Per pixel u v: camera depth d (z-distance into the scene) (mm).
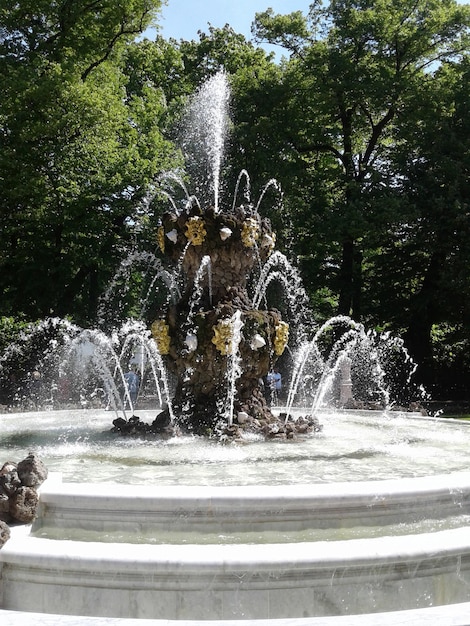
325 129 30516
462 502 5340
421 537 4668
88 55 25188
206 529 4848
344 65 27703
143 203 25438
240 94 29453
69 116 22188
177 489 5039
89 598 4277
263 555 4250
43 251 25422
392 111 29219
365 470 6754
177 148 27625
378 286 31188
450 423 12344
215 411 9734
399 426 11781
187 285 10281
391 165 29547
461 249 26391
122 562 4215
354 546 4434
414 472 6629
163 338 9867
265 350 9758
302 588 4262
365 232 25984
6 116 22250
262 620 3828
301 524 4891
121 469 6871
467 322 28203
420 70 29969
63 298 26359
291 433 9445
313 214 27766
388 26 28141
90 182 24188
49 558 4309
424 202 26953
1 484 5016
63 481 6133
